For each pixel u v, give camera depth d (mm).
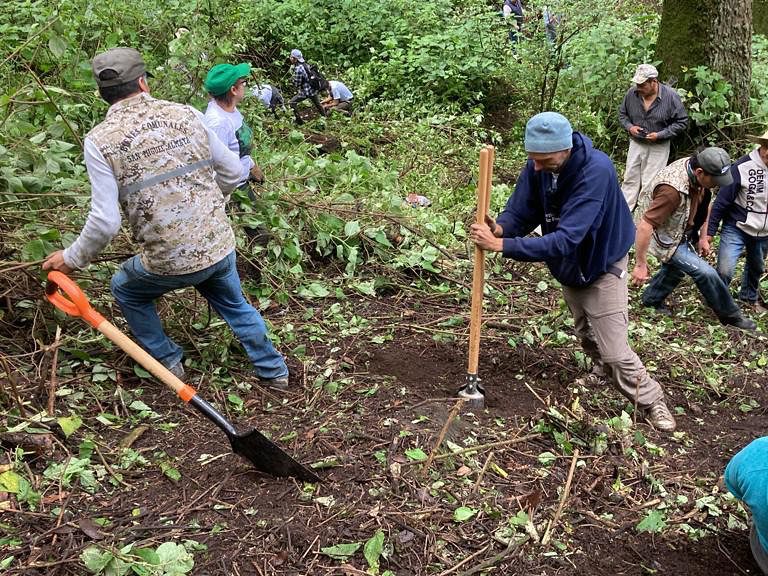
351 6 12922
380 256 5734
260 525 2945
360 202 5996
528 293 5688
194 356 4238
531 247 3447
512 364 4574
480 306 3805
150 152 3260
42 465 3209
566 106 10070
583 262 3672
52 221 4270
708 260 6609
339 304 5113
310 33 12953
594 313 3836
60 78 5320
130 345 3207
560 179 3510
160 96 5820
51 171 4215
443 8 12430
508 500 3232
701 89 8547
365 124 9516
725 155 4668
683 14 8820
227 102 5035
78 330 4164
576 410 3828
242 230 5242
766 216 5426
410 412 3812
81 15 5871
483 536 2996
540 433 3746
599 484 3441
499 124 10711
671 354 4891
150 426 3594
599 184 3432
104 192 3180
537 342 4863
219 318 4527
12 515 2896
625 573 2945
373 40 12805
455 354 4648
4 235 4121
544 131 3318
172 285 3572
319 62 12805
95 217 3172
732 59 8695
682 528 3209
